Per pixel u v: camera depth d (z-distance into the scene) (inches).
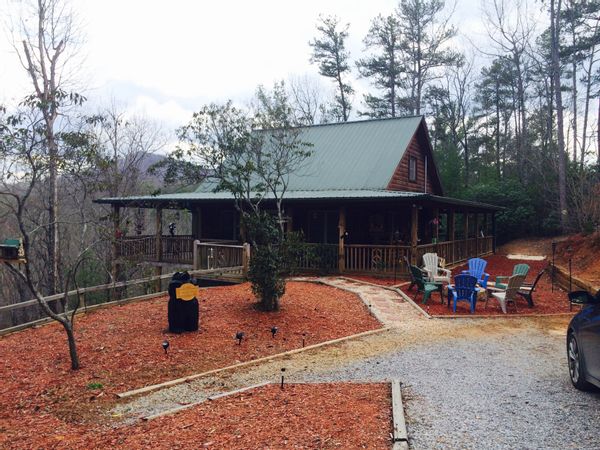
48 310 294.7
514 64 1678.2
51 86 803.4
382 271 664.4
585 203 891.4
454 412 207.0
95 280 911.7
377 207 813.2
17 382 286.2
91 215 845.8
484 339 354.3
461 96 1766.7
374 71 1701.5
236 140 513.0
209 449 176.7
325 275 688.4
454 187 1286.9
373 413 205.0
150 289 789.9
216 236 908.6
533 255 972.6
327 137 951.0
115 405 249.8
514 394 230.8
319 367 295.6
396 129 911.0
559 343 339.3
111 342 356.2
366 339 361.7
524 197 1182.9
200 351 335.6
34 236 914.1
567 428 186.5
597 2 1176.8
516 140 1675.7
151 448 183.3
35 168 315.6
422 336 366.0
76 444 199.8
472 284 450.6
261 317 419.5
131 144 1138.7
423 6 1633.9
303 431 187.9
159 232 823.1
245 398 236.4
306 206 782.5
